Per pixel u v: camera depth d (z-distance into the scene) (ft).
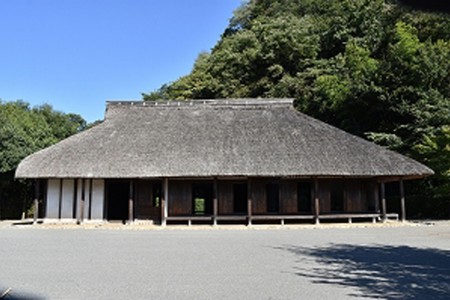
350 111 89.61
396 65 81.87
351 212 65.46
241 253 31.68
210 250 33.47
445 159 65.57
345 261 27.94
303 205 65.92
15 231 52.49
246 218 61.31
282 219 61.57
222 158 58.34
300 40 117.08
